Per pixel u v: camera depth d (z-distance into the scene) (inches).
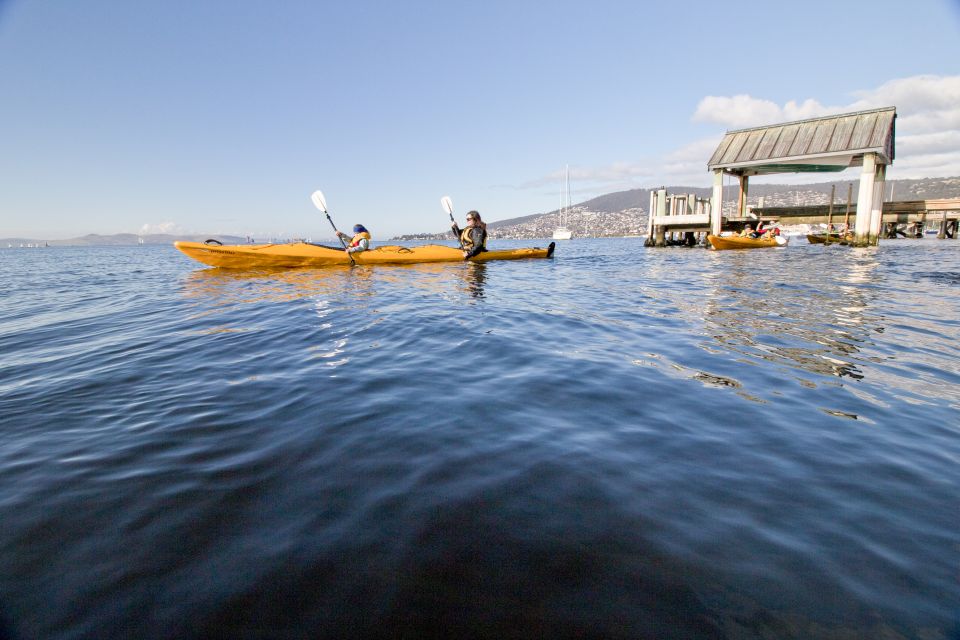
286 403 110.2
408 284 369.7
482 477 73.4
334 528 60.5
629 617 45.6
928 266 471.5
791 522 61.0
